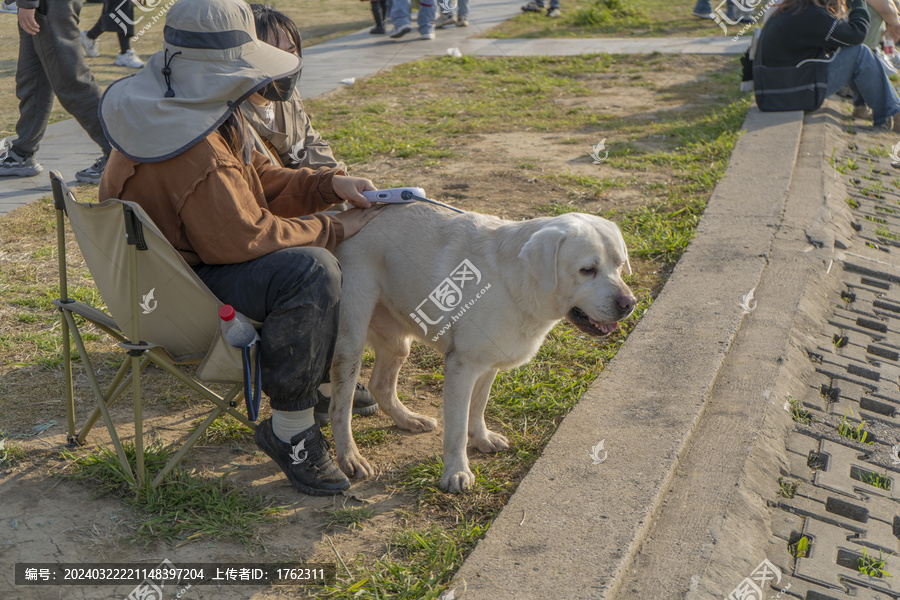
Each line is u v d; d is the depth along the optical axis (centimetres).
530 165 699
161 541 256
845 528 290
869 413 368
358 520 272
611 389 348
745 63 955
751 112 846
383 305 305
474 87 1043
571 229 271
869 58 820
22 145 625
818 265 488
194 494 278
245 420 286
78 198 581
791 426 343
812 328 425
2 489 278
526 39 1435
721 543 261
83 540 254
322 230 283
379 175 671
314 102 947
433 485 294
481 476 299
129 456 294
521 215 574
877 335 438
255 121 327
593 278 275
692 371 360
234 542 259
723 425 327
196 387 275
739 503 281
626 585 242
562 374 379
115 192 263
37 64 607
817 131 769
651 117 880
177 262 249
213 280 268
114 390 301
